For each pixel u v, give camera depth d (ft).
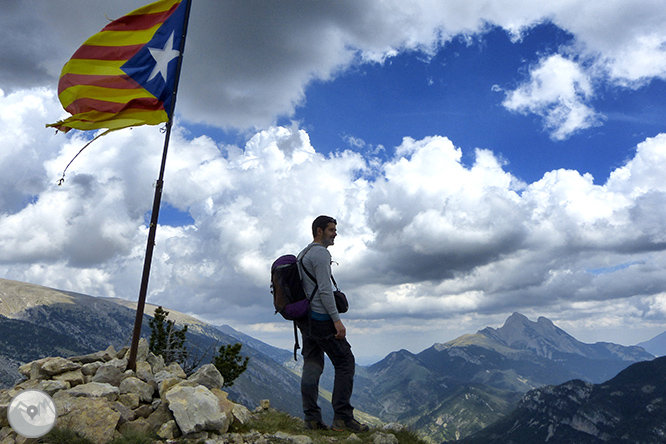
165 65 14.25
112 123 13.91
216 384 11.81
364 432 11.42
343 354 11.41
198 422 9.54
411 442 11.28
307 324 11.04
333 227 11.53
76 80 13.83
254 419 11.64
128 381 10.66
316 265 10.74
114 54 14.12
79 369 11.30
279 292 10.79
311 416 11.64
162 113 13.92
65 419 8.82
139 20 14.48
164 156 13.37
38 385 10.03
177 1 14.90
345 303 11.41
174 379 11.35
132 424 9.46
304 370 11.73
